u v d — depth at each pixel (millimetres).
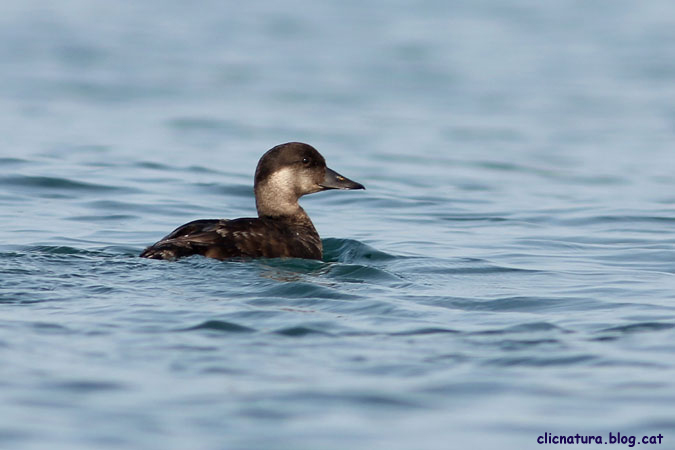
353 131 42500
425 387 11797
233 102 49750
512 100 52750
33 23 74688
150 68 59500
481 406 11227
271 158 20375
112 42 68500
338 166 33812
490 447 10195
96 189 26828
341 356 12844
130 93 50969
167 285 16109
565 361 12773
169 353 12758
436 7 89812
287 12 85750
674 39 74438
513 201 28266
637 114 48688
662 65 64188
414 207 26922
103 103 47281
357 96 53062
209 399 11258
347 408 11102
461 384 11898
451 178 32219
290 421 10711
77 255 17922
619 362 12742
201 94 51875
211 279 16516
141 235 21984
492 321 14805
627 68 63312
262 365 12414
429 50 69250
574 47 71062
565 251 21547
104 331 13578
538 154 38094
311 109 48594
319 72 60625
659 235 23531
